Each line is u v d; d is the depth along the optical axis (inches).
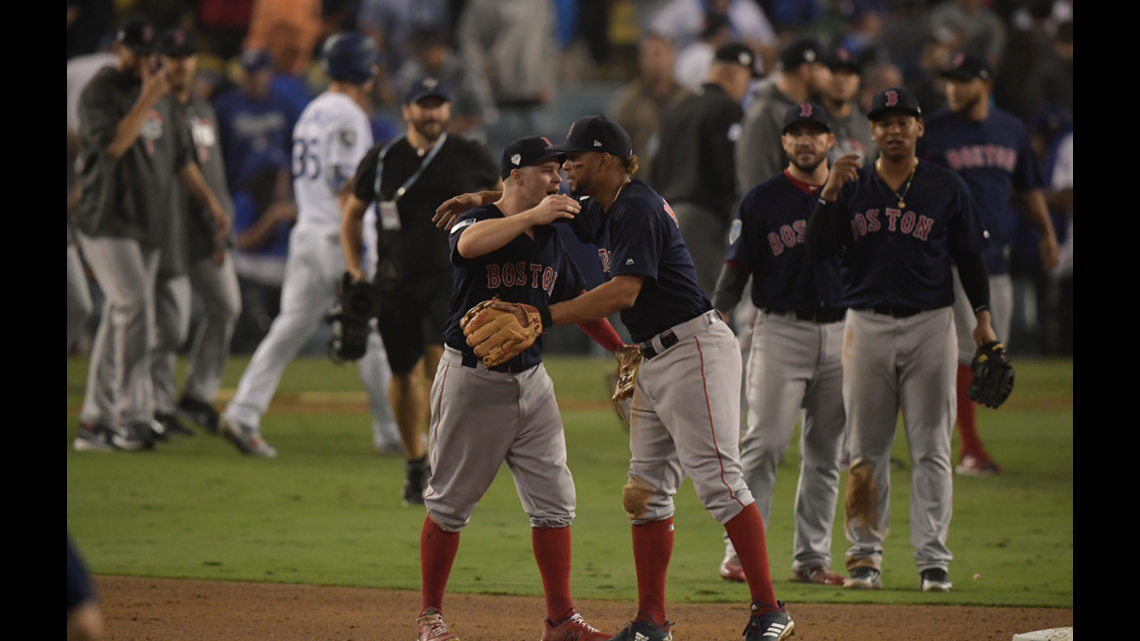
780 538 1057.5
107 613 787.4
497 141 2827.3
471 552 995.9
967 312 1278.3
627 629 708.0
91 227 1446.9
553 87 3036.4
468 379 703.1
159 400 1625.2
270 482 1310.3
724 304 901.8
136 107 1408.7
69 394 2020.2
